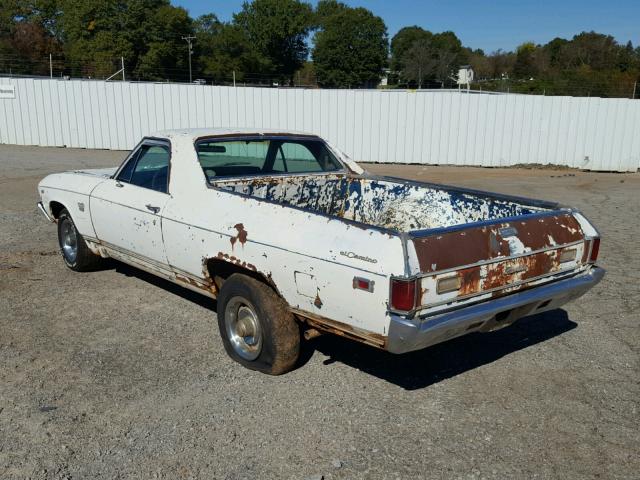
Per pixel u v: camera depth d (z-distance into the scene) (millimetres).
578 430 3521
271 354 3988
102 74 60062
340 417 3627
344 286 3438
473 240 3527
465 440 3406
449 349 4652
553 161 17719
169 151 4918
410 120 17844
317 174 5664
